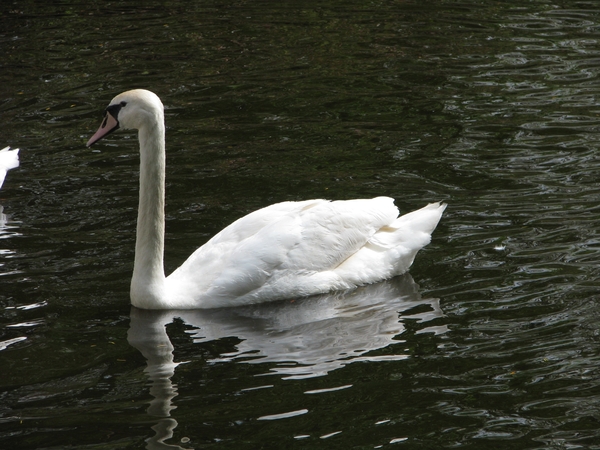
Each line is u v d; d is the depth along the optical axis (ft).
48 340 31.58
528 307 33.19
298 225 36.09
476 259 37.45
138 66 68.03
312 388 28.09
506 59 68.28
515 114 56.24
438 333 31.63
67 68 67.51
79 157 50.37
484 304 33.63
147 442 25.17
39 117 57.06
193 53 71.46
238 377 28.89
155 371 29.37
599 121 54.39
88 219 42.06
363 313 33.81
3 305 34.06
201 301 34.76
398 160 49.24
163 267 35.73
